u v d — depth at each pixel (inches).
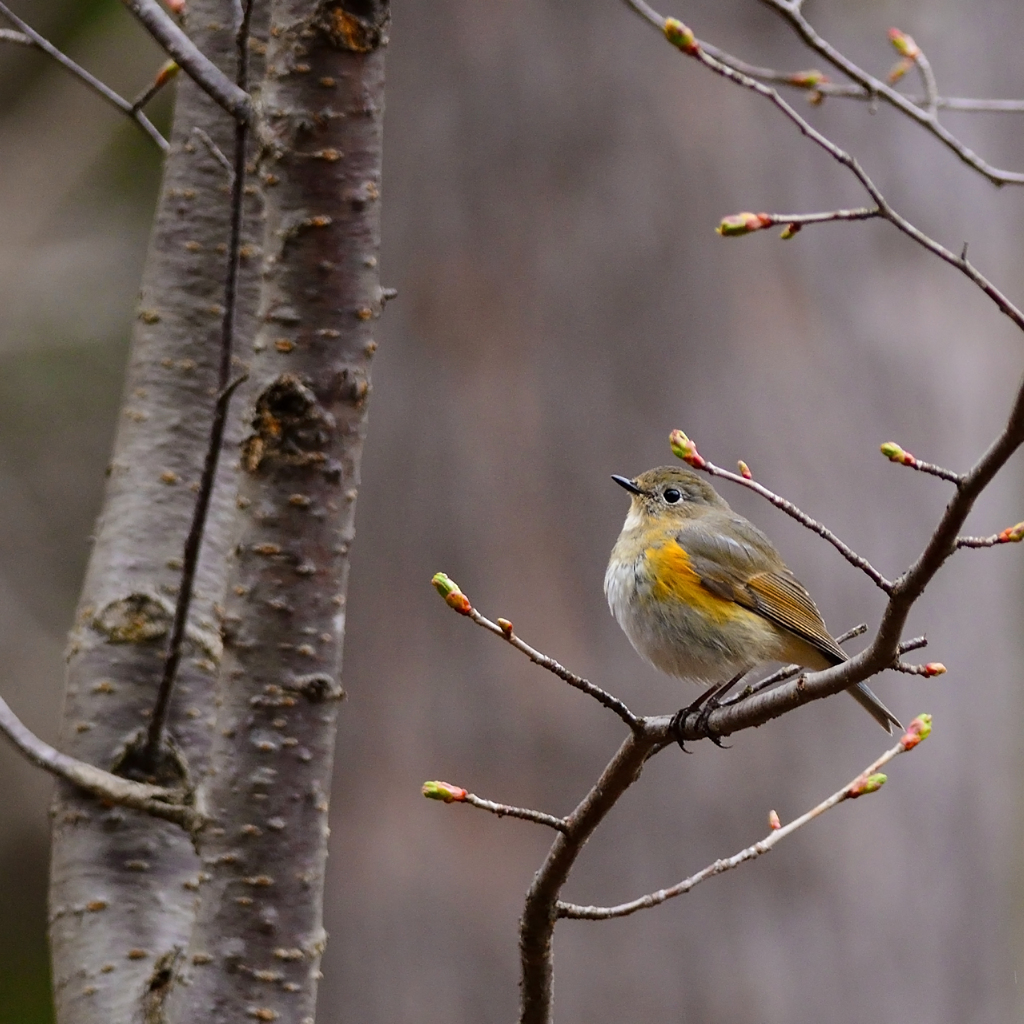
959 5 482.6
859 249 458.9
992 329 478.3
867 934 439.2
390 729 453.4
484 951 439.5
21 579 612.1
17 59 665.6
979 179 478.6
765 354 447.2
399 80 472.4
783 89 457.7
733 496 443.2
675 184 452.4
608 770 214.8
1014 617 498.9
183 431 267.6
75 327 647.1
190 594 217.8
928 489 455.5
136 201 681.6
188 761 251.8
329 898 453.7
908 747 229.3
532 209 456.4
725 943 431.8
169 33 204.1
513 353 453.7
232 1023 205.0
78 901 241.1
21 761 594.2
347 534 215.0
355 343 214.1
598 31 458.0
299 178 212.1
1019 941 495.2
